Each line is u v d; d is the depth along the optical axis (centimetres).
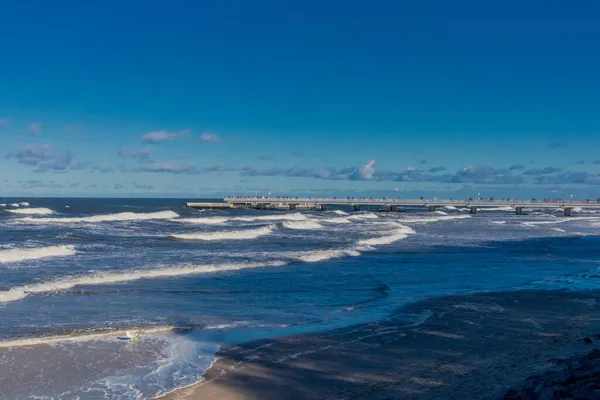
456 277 2544
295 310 1755
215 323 1543
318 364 1206
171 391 1020
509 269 2870
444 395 1012
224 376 1114
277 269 2605
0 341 1270
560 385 962
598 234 5747
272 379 1106
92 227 4712
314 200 10875
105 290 1939
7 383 1030
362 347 1348
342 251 3272
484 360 1245
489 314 1741
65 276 2141
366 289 2161
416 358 1260
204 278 2283
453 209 13362
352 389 1054
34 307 1636
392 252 3516
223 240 4050
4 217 5897
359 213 9488
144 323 1498
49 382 1045
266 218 6962
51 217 6259
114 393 1002
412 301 1941
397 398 1001
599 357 1139
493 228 6244
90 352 1230
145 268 2405
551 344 1386
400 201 10494
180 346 1306
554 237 5188
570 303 1934
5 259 2608
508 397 926
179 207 11412
